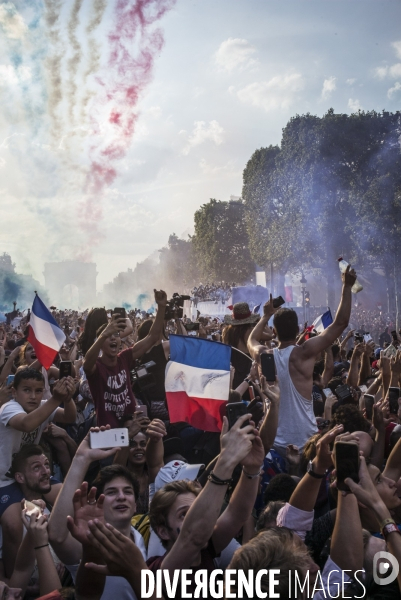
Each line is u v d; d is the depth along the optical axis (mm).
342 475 3328
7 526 4980
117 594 3580
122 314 6398
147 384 6434
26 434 5871
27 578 4141
